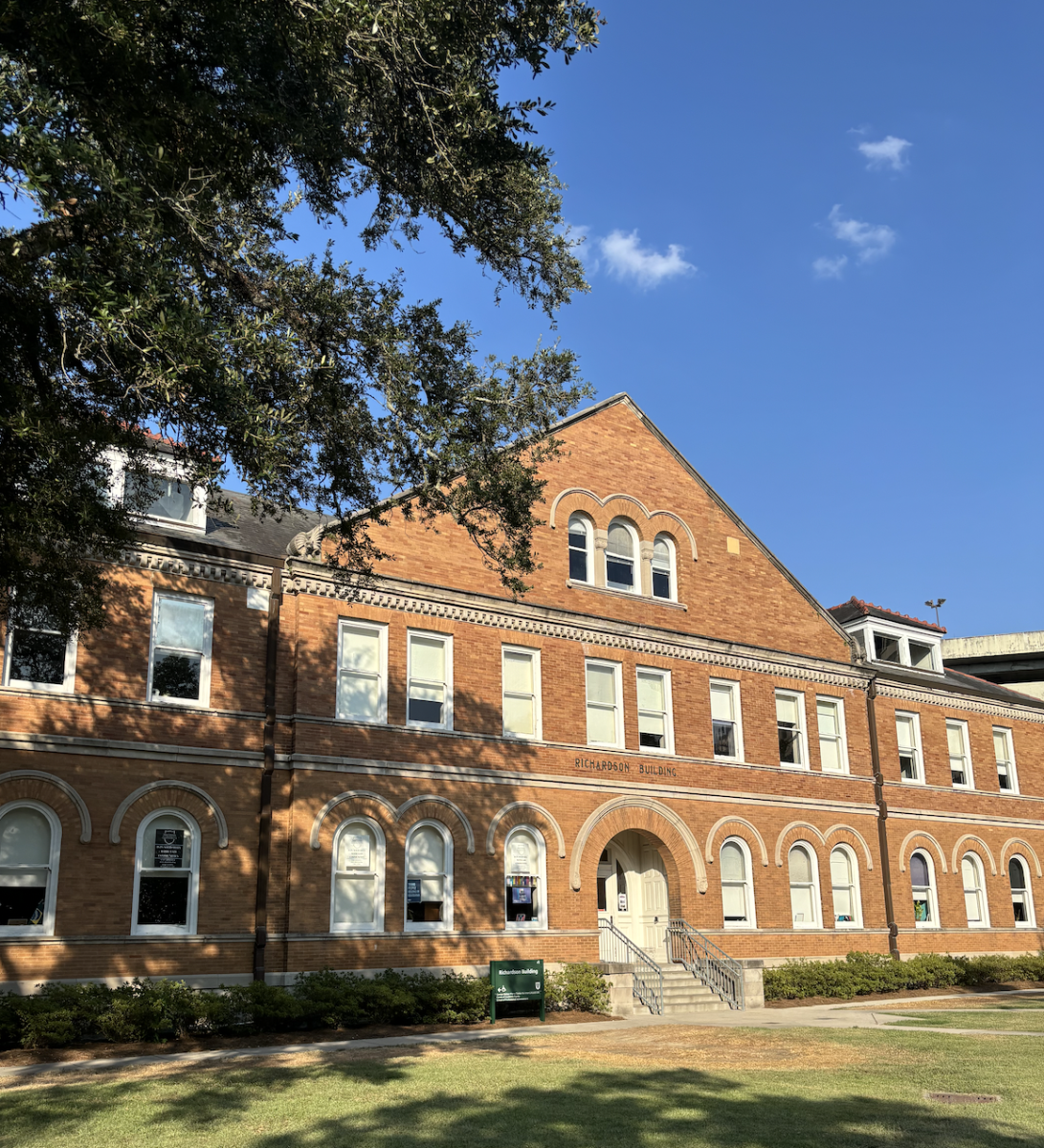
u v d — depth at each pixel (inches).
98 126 395.5
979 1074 513.7
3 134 342.6
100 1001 606.5
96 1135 374.0
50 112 349.7
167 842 716.7
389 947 768.9
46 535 470.6
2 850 659.4
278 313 462.3
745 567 1101.1
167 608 757.3
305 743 768.3
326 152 459.5
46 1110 410.6
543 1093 457.7
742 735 1043.3
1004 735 1353.3
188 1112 410.6
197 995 639.1
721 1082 490.0
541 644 917.8
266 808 747.4
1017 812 1315.2
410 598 847.1
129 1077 486.6
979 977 1114.1
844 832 1106.7
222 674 759.1
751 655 1068.5
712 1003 866.8
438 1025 713.6
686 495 1071.6
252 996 652.7
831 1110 427.2
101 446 468.1
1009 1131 389.4
